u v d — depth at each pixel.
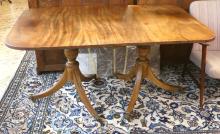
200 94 2.25
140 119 2.15
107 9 2.44
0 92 2.54
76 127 2.08
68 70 2.22
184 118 2.16
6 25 4.30
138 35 1.84
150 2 2.64
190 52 2.49
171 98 2.42
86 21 2.13
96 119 2.15
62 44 1.70
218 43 2.48
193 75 2.78
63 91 2.54
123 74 2.63
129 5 2.58
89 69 2.75
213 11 2.44
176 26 2.01
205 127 2.06
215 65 2.12
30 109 2.29
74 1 2.59
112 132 2.02
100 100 2.40
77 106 2.33
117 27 1.99
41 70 2.84
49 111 2.26
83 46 1.69
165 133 2.00
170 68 2.93
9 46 1.69
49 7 2.55
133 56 2.72
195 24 2.05
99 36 1.82
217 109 2.26
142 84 2.62
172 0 2.64
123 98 2.43
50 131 2.04
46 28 1.98
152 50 2.72
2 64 3.09
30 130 2.05
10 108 2.30
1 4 5.46
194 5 2.43
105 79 2.73
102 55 2.72
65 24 2.06
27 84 2.67
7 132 2.03
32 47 1.67
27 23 2.07
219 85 2.59
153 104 2.34
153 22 2.10
